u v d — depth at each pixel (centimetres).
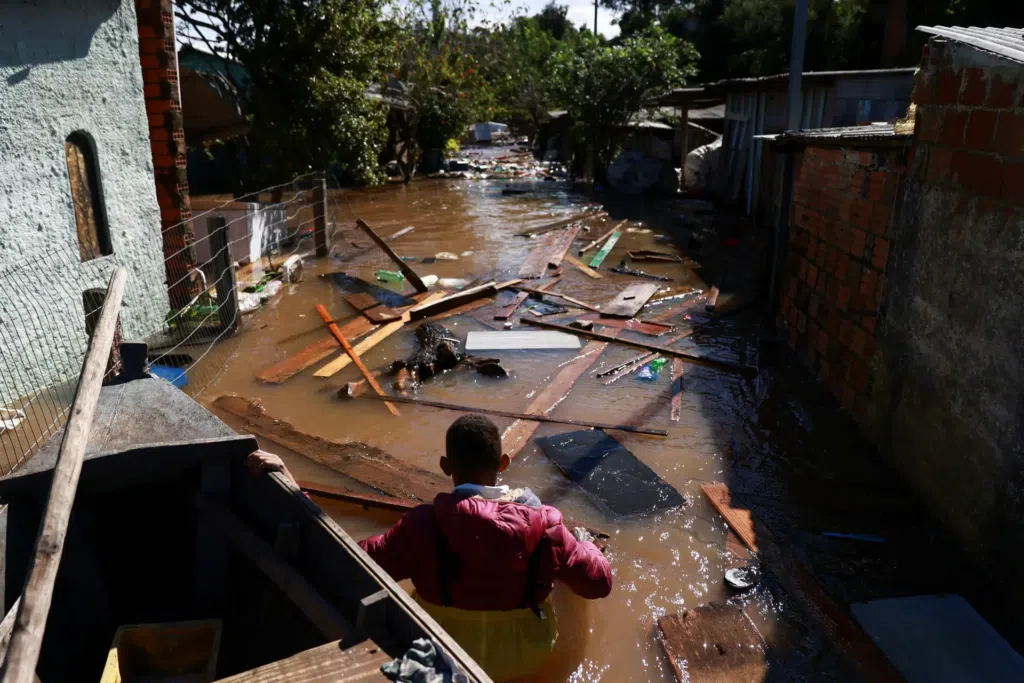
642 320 883
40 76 607
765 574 393
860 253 579
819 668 324
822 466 521
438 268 1155
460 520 267
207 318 833
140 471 289
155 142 825
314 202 1209
